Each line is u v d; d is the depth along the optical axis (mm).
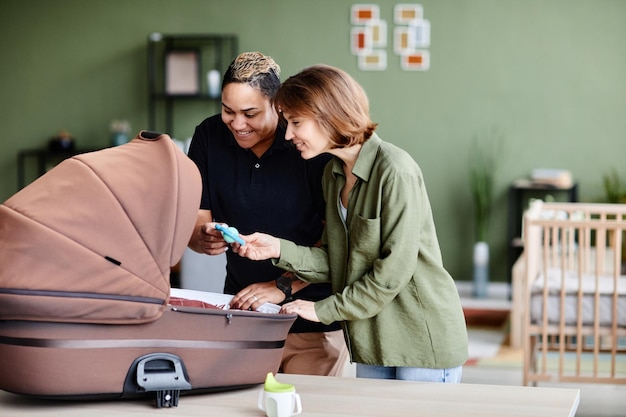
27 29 8320
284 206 2678
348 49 7863
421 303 2346
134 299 1870
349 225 2352
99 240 1878
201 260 5812
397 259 2225
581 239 4438
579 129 7613
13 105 8375
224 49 8070
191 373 1966
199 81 8039
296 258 2412
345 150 2273
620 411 4531
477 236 7672
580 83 7594
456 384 2145
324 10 7879
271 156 2666
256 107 2486
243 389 2098
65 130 8336
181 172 1976
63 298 1818
